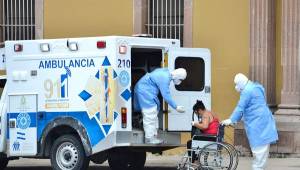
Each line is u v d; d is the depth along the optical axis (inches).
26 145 1206.9
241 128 1528.1
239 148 1530.5
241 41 1574.8
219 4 1593.3
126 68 1137.4
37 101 1194.6
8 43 1222.9
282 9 1535.4
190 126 1210.6
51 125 1175.0
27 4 1734.7
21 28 1740.9
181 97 1210.0
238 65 1576.0
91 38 1145.4
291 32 1526.8
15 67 1218.0
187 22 1617.9
